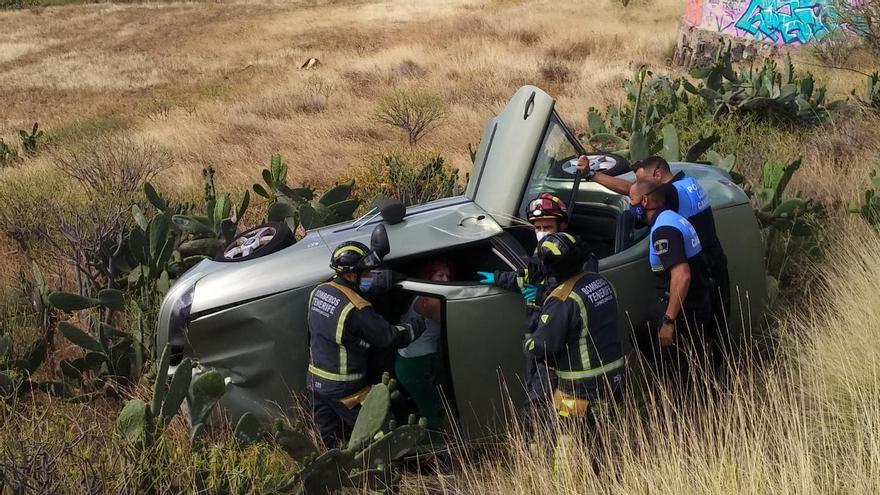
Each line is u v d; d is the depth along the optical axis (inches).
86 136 587.2
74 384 188.4
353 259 140.6
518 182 159.8
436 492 146.3
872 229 219.9
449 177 309.4
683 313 153.3
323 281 151.9
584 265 141.6
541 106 158.9
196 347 153.3
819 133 346.0
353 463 123.3
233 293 151.2
